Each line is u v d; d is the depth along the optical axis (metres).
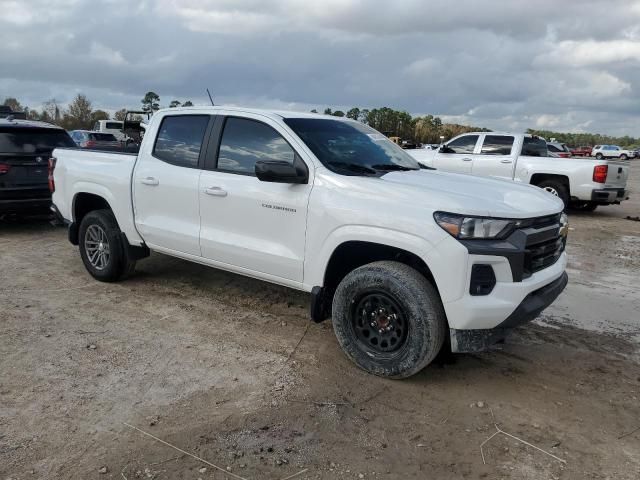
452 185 4.00
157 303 5.32
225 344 4.40
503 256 3.46
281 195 4.23
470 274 3.44
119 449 2.99
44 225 9.23
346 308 3.92
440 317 3.60
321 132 4.50
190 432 3.16
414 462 2.96
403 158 4.92
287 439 3.13
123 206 5.50
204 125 4.93
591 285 6.62
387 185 3.82
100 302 5.31
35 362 3.98
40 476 2.75
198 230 4.86
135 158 5.45
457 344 3.55
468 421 3.38
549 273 3.89
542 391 3.79
